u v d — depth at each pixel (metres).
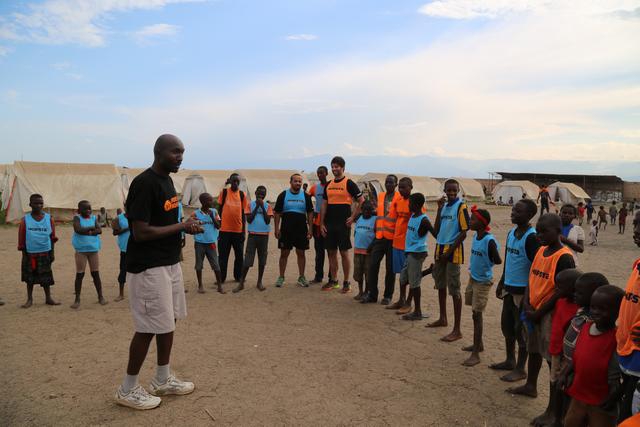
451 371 5.04
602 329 3.10
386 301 7.82
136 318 4.05
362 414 4.05
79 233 7.37
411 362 5.27
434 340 6.05
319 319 6.91
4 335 6.05
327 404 4.22
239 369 5.00
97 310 7.29
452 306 7.83
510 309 4.88
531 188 47.06
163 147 4.10
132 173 37.72
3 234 17.02
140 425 3.81
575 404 3.21
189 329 6.37
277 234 9.04
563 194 48.75
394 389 4.56
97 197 22.92
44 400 4.22
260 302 7.88
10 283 9.21
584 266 12.91
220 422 3.88
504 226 25.14
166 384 4.36
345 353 5.52
